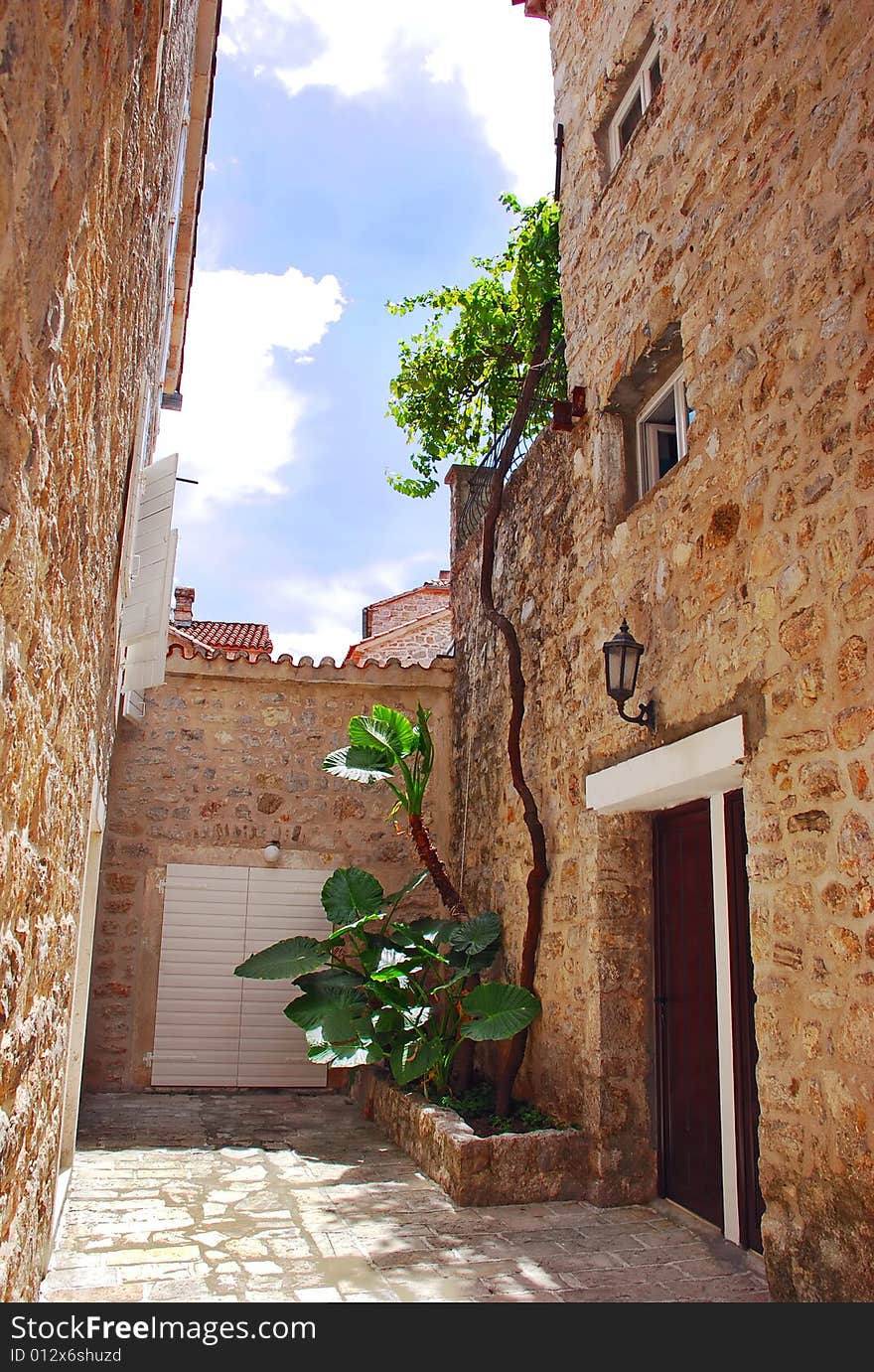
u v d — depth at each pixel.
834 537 3.45
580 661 5.91
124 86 2.19
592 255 6.18
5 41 1.11
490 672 7.94
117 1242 4.22
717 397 4.40
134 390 3.96
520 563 7.30
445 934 7.30
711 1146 4.68
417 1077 6.57
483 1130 5.64
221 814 8.57
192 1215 4.67
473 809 8.25
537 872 6.28
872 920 3.13
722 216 4.45
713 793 4.75
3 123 1.15
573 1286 3.78
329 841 8.73
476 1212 4.83
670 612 4.74
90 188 1.84
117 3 1.86
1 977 1.69
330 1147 6.25
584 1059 5.41
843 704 3.34
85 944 5.16
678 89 5.00
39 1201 2.95
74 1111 4.98
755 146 4.20
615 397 5.78
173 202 5.93
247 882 8.49
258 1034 8.24
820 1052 3.35
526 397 7.38
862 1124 3.11
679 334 5.08
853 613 3.32
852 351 3.42
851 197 3.48
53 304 1.57
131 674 6.91
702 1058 4.82
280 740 8.82
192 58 6.25
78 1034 5.08
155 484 7.15
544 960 6.19
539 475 6.97
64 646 2.25
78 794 3.23
